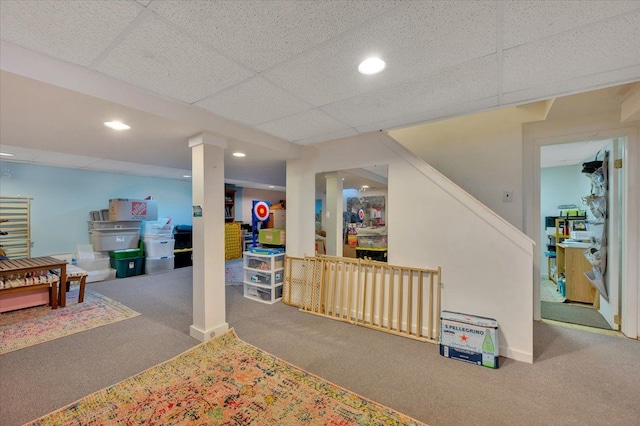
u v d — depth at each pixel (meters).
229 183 7.65
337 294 3.32
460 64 1.65
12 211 4.67
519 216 3.13
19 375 2.12
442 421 1.66
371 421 1.66
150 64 1.64
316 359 2.34
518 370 2.18
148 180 6.44
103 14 1.21
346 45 1.45
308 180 3.64
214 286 2.76
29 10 1.18
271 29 1.32
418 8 1.19
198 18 1.24
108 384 2.01
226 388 1.96
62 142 2.90
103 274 5.13
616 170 2.92
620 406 1.77
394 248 2.98
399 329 2.85
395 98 2.12
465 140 3.38
